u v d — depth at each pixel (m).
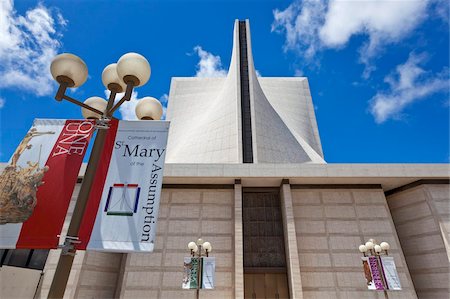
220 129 29.03
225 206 18.27
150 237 4.61
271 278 16.77
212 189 18.80
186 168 18.16
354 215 17.89
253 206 19.25
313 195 18.64
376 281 13.42
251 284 16.62
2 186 4.82
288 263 16.31
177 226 17.56
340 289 15.73
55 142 5.35
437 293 15.58
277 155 27.11
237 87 31.34
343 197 18.52
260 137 27.56
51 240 4.31
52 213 4.58
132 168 5.33
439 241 16.27
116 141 5.65
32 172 4.97
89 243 4.51
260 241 18.03
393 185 18.88
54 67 5.08
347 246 16.92
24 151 5.24
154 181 5.18
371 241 14.36
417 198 17.91
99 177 5.24
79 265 15.71
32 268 15.39
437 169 17.77
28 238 4.36
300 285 15.04
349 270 16.23
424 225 17.16
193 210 18.11
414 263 17.03
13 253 15.22
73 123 5.65
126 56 5.33
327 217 17.89
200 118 37.06
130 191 5.07
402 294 15.27
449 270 15.45
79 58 5.31
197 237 17.19
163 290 15.58
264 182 18.70
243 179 18.36
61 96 4.96
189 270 13.34
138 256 16.56
